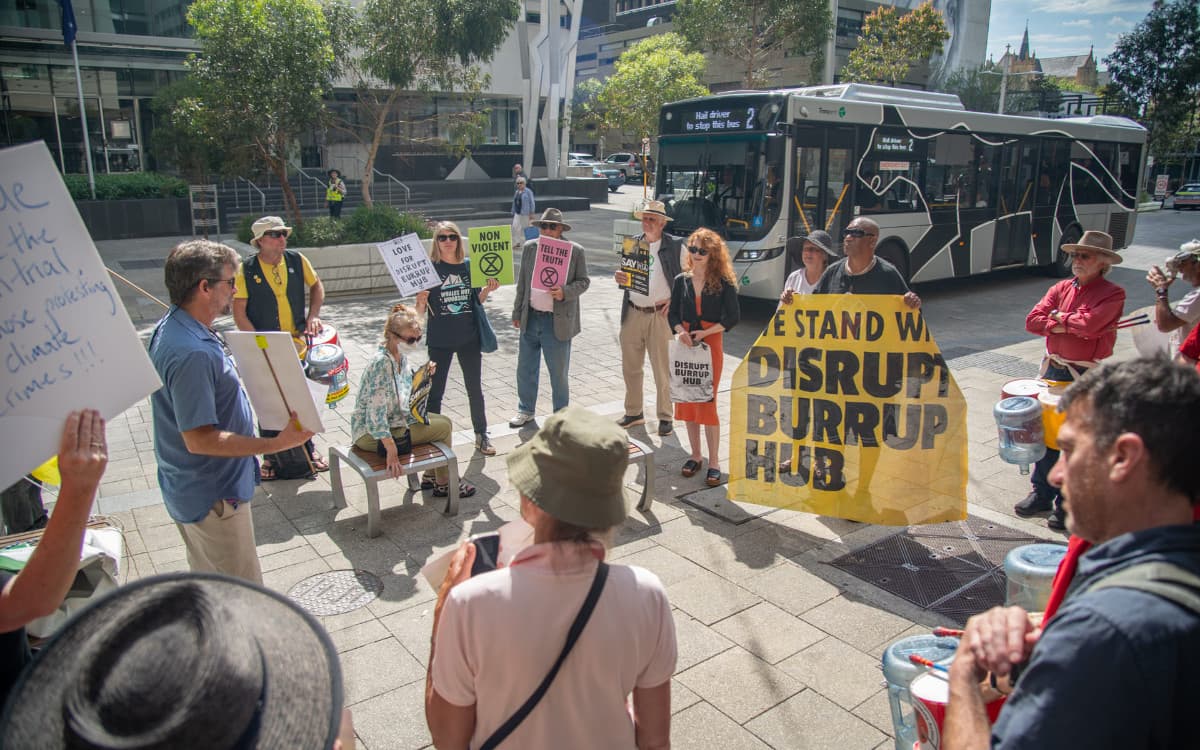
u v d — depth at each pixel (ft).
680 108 40.68
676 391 19.54
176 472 10.86
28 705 4.04
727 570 15.67
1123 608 4.18
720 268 18.89
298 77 44.50
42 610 6.05
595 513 5.98
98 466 6.34
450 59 58.08
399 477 18.35
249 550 11.57
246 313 19.67
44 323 6.57
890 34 92.43
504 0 55.88
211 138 45.16
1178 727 4.10
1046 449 16.52
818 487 16.93
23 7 70.18
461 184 93.66
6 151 6.31
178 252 10.34
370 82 63.62
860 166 40.22
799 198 37.93
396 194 86.17
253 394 11.00
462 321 21.09
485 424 21.77
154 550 16.42
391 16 54.08
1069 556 5.31
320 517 18.04
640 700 6.50
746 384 17.20
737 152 38.45
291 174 81.20
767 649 13.12
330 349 20.83
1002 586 15.01
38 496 13.33
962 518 16.02
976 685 5.21
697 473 20.51
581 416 6.25
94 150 75.20
